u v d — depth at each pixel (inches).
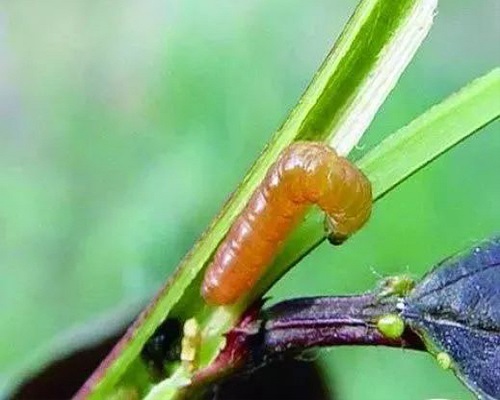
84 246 5.8
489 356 1.9
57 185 6.1
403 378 5.1
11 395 2.6
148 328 2.1
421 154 2.0
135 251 5.6
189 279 2.1
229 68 6.2
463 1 6.1
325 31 6.3
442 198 5.5
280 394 2.8
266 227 2.0
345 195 1.9
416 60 5.9
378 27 2.0
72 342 2.6
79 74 6.4
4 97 6.4
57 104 6.4
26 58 6.5
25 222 5.9
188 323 2.1
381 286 2.0
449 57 6.0
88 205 6.0
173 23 6.4
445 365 2.0
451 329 2.0
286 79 6.2
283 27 6.3
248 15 6.3
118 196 6.0
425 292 2.0
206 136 6.0
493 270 1.9
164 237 5.6
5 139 6.3
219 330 2.1
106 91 6.4
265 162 2.0
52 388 2.6
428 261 5.4
